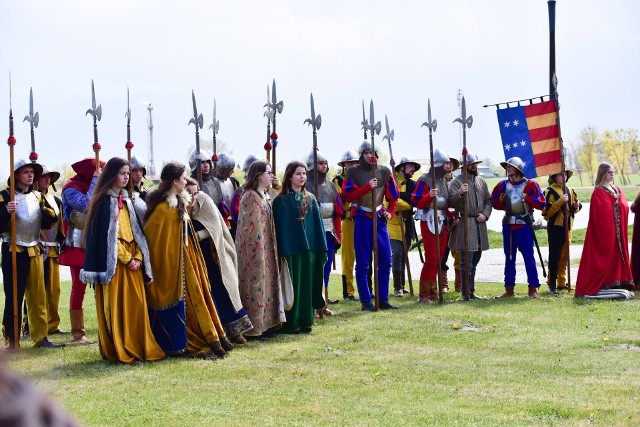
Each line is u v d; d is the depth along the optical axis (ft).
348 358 31.04
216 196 42.19
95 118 34.47
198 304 31.86
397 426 21.39
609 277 45.68
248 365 29.84
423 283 46.09
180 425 21.56
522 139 50.37
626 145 255.70
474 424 21.53
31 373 28.32
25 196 33.78
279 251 36.58
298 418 22.25
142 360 30.60
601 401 23.98
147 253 31.14
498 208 47.32
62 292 55.77
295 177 36.96
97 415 22.57
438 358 30.86
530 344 33.35
